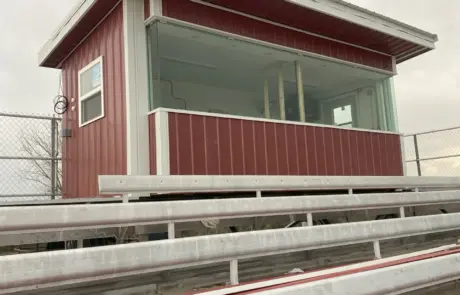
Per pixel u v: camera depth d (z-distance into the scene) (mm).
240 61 6344
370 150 7426
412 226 3195
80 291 2090
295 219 3717
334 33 7109
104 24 6055
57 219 2059
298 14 6270
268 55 6531
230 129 5594
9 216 1927
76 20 6145
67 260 1723
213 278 2527
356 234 2828
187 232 3389
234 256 2244
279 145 6102
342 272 2164
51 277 1677
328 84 7273
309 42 6945
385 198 3713
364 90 7828
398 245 3932
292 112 6684
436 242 4191
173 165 4977
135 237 2926
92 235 2652
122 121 5422
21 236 2383
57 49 7188
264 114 6348
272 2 5840
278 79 6676
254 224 3482
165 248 2002
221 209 2725
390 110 8180
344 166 6918
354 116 7500
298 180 3920
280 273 2801
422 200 4039
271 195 4699
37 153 8109
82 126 6715
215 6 5812
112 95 5723
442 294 2717
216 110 5840
